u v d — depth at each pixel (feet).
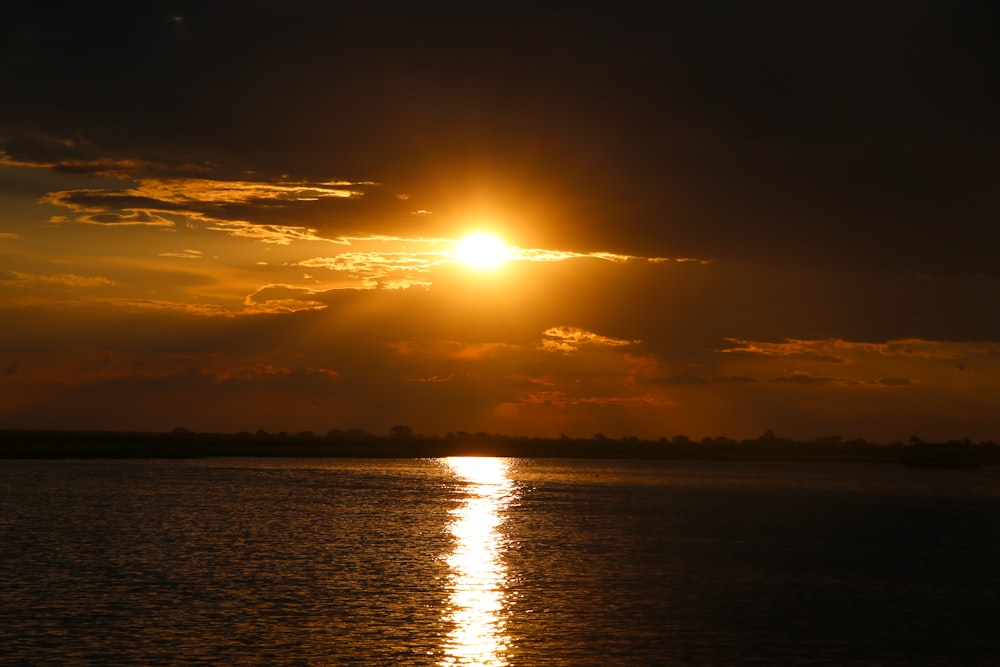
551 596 147.95
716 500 389.80
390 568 174.70
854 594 154.92
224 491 376.27
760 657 112.78
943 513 341.41
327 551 197.57
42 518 255.29
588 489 468.75
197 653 109.81
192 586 151.84
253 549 198.90
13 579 155.63
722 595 151.64
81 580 155.84
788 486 541.75
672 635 122.62
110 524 242.78
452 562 184.14
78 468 545.44
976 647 119.96
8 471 500.33
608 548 211.82
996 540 243.60
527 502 361.71
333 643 115.34
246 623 125.29
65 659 106.73
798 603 146.00
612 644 117.08
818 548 219.00
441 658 109.29
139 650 110.83
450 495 390.42
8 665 104.27
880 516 321.52
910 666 111.14
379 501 343.87
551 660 109.40
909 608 143.54
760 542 228.84
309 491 391.24
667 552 205.87
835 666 110.32
